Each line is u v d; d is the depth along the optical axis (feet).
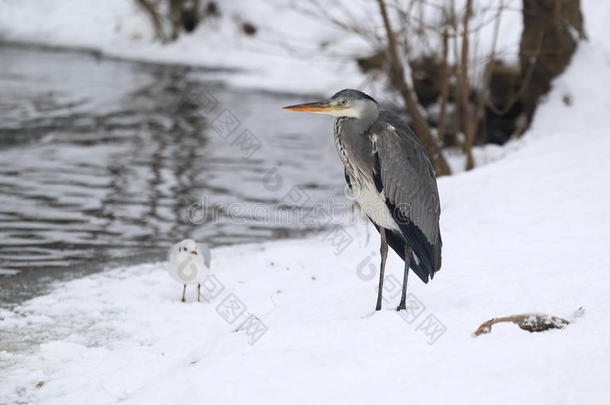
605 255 32.99
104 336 29.60
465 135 60.23
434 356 22.49
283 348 24.13
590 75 65.57
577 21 67.15
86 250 42.73
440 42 69.92
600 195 42.73
